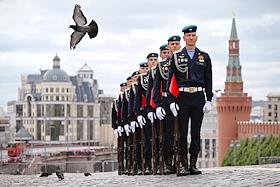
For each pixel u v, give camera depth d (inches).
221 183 792.9
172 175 1000.2
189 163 956.0
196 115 943.0
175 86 940.6
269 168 1062.4
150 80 1075.9
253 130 7667.3
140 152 1233.4
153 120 1082.7
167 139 1034.1
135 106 1170.0
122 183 935.7
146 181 922.1
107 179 1090.7
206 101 945.5
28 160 7308.1
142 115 1165.1
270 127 7322.8
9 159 7367.1
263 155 6200.8
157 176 1020.5
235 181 807.1
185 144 948.6
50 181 1181.1
